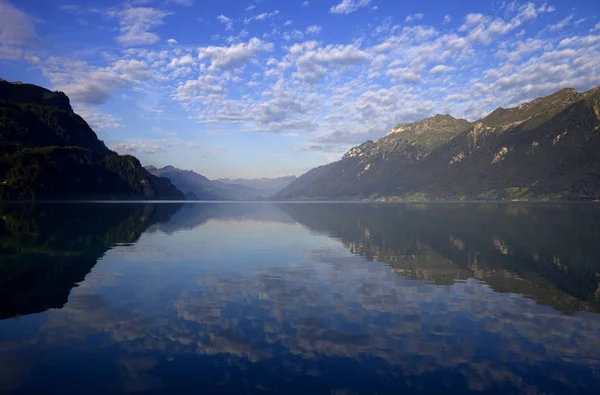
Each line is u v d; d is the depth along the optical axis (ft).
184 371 36.86
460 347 43.16
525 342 44.75
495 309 57.26
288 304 58.54
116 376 35.73
